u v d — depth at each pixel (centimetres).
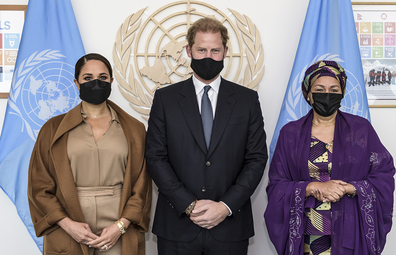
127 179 163
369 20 225
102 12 222
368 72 225
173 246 160
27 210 205
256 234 222
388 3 224
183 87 174
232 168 164
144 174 169
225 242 158
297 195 156
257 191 222
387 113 226
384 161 160
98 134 165
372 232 151
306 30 215
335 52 215
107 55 222
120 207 160
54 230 156
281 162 169
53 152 157
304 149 163
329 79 159
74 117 164
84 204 156
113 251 162
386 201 156
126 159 166
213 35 163
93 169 159
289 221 160
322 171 159
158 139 166
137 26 220
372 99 224
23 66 209
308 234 156
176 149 164
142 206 164
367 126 163
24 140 207
